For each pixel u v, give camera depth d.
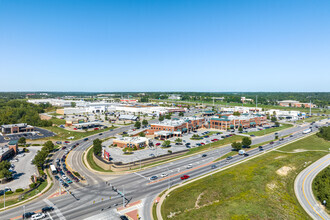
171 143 166.25
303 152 146.38
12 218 71.81
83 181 101.56
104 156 129.12
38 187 95.31
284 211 80.50
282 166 119.12
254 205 82.25
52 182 101.00
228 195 88.56
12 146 143.75
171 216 74.00
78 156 142.62
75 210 76.19
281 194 92.62
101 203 81.00
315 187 100.06
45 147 142.12
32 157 140.50
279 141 174.88
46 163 129.62
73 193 89.31
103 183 98.88
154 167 118.25
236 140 177.12
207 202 83.12
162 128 194.12
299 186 101.56
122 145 155.38
